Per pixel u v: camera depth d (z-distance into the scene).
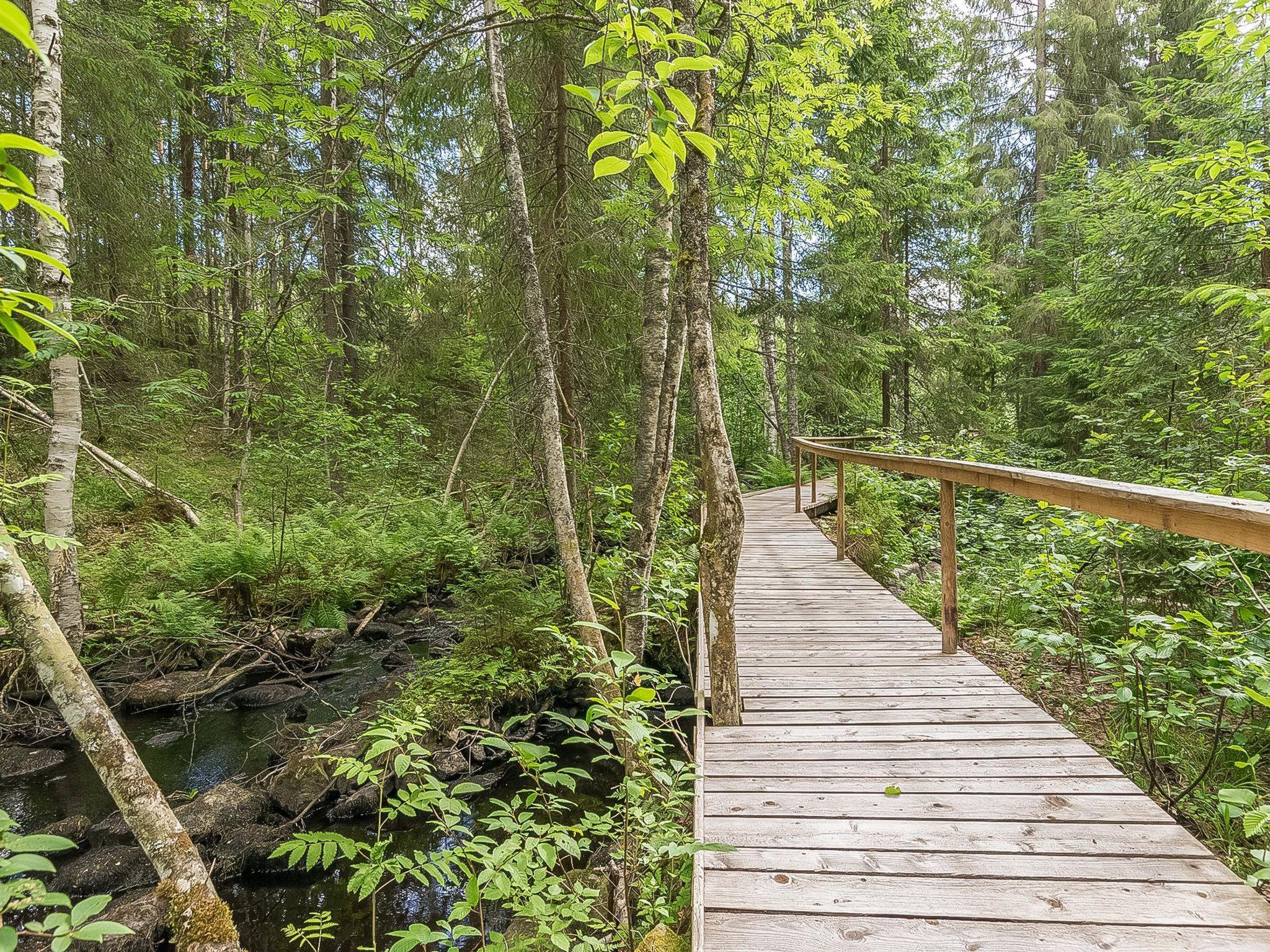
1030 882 1.97
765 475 15.53
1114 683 3.37
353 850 1.88
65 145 7.52
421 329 9.42
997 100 16.23
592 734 5.26
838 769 2.69
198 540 7.18
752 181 6.59
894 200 13.84
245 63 6.39
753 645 4.29
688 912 2.35
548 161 7.54
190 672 5.96
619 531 6.43
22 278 5.29
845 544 6.89
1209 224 5.09
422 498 9.84
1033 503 7.11
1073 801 2.40
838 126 6.68
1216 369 5.58
